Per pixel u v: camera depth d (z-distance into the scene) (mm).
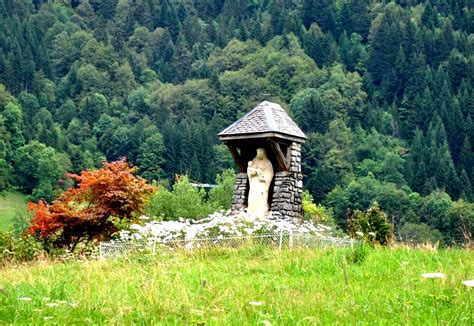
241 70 182625
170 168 136250
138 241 28578
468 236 20797
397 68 184375
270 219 29422
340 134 143750
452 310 12383
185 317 12758
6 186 132625
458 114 155125
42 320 12516
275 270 18234
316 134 135125
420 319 12039
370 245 21875
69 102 175125
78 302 13883
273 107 33531
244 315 12523
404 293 13719
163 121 161750
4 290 14695
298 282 16156
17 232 68562
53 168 132875
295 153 33031
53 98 184875
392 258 18328
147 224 28578
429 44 193250
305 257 19656
